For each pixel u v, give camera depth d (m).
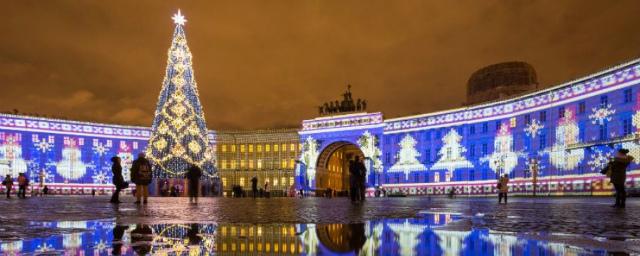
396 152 94.50
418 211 15.02
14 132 88.56
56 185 92.12
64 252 4.42
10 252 4.41
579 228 7.94
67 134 94.44
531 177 70.56
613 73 57.81
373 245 4.93
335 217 11.05
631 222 9.75
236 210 15.93
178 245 4.96
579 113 63.03
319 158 105.38
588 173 60.53
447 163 85.56
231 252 4.36
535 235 6.26
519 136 73.75
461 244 5.07
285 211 14.88
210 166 75.00
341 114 102.75
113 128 99.81
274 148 111.00
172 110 70.88
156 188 76.88
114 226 7.85
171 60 71.69
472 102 92.31
